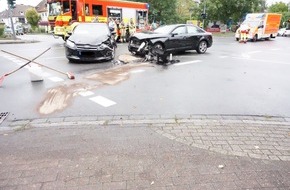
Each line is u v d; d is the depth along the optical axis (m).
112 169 3.30
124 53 13.80
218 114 5.28
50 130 4.47
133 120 4.88
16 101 5.99
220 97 6.39
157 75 8.64
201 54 14.09
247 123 4.82
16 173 3.23
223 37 33.94
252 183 3.04
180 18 56.25
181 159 3.54
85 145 3.91
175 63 10.94
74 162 3.46
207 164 3.42
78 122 4.80
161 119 4.95
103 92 6.66
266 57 13.33
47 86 7.19
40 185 3.00
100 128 4.53
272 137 4.24
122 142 4.00
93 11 19.64
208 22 54.06
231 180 3.09
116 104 5.78
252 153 3.72
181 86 7.33
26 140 4.11
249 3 48.72
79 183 3.03
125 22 22.09
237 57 13.12
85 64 10.49
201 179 3.11
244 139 4.15
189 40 13.60
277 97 6.48
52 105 5.72
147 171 3.26
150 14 47.69
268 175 3.20
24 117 5.07
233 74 9.01
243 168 3.34
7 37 28.14
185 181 3.07
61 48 16.30
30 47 16.98
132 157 3.58
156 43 12.13
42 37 30.09
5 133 4.38
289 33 44.50
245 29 24.59
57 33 18.88
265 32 27.17
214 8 48.81
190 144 3.96
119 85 7.34
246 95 6.60
